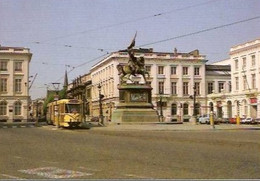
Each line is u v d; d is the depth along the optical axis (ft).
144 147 56.85
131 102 134.31
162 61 290.56
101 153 48.19
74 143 65.21
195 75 297.74
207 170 33.42
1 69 271.28
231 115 265.13
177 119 285.02
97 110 325.42
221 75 305.32
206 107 295.89
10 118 269.85
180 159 41.57
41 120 268.00
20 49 276.62
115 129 109.40
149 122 132.67
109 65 289.74
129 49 138.51
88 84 358.23
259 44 237.45
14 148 55.88
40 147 57.41
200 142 65.77
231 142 62.13
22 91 275.59
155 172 32.45
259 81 238.27
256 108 240.53
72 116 131.95
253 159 41.37
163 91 289.94
